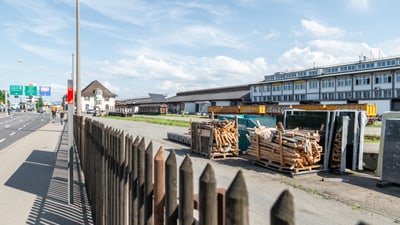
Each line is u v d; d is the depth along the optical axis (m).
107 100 125.81
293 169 9.12
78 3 16.84
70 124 6.33
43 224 5.10
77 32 17.08
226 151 12.37
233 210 1.34
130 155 3.10
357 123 9.88
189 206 1.86
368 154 9.87
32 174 8.99
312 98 67.19
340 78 61.50
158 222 2.28
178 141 17.59
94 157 5.53
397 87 51.41
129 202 3.16
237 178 1.36
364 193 7.12
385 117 8.83
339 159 9.53
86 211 5.78
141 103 118.12
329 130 9.60
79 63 17.17
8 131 27.36
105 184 4.33
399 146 7.34
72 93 6.41
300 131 10.20
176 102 104.75
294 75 79.00
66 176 8.75
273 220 1.13
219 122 12.75
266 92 79.44
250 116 16.47
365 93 56.97
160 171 2.28
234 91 95.19
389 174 7.51
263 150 10.42
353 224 5.25
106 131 4.36
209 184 1.58
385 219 5.47
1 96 119.12
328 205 6.25
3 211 5.71
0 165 10.45
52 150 14.45
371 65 64.69
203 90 108.31
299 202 6.44
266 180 8.42
